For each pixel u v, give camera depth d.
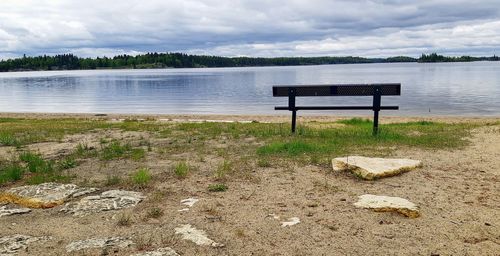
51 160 8.27
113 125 15.46
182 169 6.92
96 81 100.06
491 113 29.50
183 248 4.19
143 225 4.79
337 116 26.84
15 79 124.56
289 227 4.68
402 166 6.83
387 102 38.91
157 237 4.45
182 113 32.81
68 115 29.33
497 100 38.50
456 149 8.84
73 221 4.96
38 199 5.59
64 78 127.06
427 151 8.65
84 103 44.34
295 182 6.36
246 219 4.92
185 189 6.10
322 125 15.24
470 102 37.28
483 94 45.06
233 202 5.50
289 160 7.79
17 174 6.96
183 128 13.64
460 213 5.06
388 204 5.12
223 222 4.84
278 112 33.06
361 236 4.45
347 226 4.70
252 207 5.31
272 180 6.48
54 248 4.25
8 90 69.25
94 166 7.74
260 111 34.25
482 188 6.01
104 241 4.35
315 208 5.25
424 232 4.54
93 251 4.14
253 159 7.95
